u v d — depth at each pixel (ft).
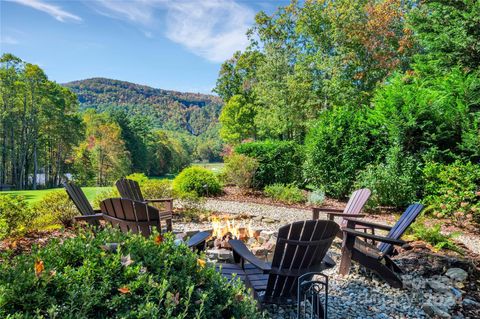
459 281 11.77
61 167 121.80
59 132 111.14
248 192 37.19
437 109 26.94
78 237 6.26
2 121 100.53
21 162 107.45
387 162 28.12
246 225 21.44
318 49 56.18
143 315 4.35
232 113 89.20
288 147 39.11
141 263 5.29
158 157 178.70
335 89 48.37
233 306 5.70
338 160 31.83
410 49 48.60
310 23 55.42
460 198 22.29
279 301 9.18
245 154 39.96
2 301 4.07
